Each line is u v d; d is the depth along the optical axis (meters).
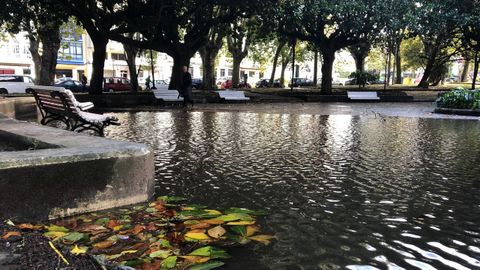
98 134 8.71
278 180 5.21
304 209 4.11
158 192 4.60
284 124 11.69
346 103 22.75
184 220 3.69
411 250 3.19
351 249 3.19
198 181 5.10
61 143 4.34
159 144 7.86
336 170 5.82
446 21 25.12
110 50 62.88
